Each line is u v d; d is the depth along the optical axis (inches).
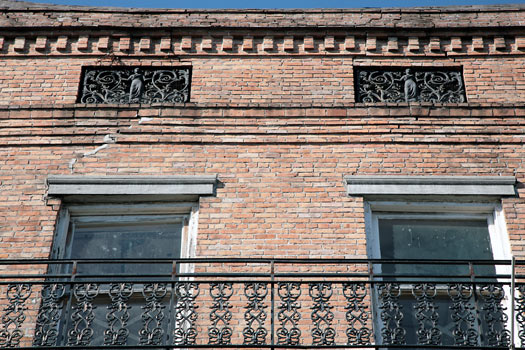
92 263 503.8
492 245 522.6
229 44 596.7
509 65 591.5
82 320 474.6
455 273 512.7
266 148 551.2
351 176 533.3
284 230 513.7
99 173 539.5
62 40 598.2
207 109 565.6
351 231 513.7
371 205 530.3
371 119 562.6
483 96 576.1
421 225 530.9
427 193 526.6
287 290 454.3
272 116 564.4
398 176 533.3
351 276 459.8
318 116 563.8
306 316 478.3
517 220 521.0
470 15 609.0
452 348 439.2
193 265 508.7
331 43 597.3
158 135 556.1
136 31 600.4
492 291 457.4
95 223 530.3
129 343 483.5
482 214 532.7
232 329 471.8
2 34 600.1
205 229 514.3
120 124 560.7
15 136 555.8
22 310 452.4
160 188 528.1
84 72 590.2
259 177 537.0
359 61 592.1
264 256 502.9
